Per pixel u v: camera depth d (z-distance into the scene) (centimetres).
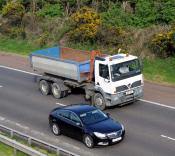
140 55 3803
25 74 3822
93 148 2330
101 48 4119
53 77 3183
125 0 4512
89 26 4256
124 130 2391
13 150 2281
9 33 4969
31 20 4928
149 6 4191
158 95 3108
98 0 4700
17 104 3108
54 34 4625
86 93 2961
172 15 4006
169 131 2495
